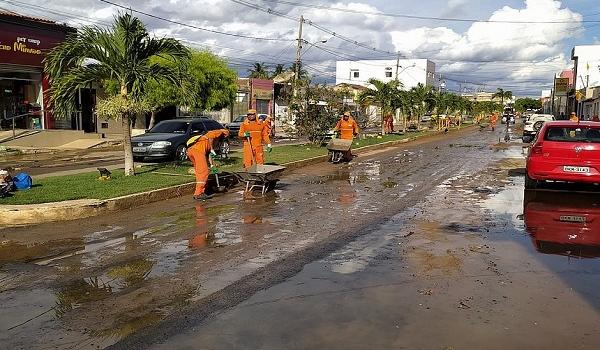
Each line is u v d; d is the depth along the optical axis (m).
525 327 4.48
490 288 5.46
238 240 7.52
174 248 7.09
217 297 5.23
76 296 5.29
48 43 25.58
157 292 5.38
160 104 27.38
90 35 11.86
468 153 23.73
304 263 6.38
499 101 141.38
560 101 68.75
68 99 12.22
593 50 60.22
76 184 11.38
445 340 4.23
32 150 21.73
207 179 11.69
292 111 25.50
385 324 4.54
